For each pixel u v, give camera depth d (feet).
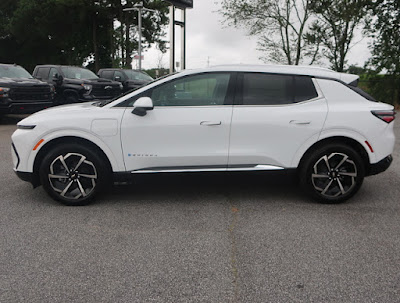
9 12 140.97
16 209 13.75
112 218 12.91
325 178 14.24
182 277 9.02
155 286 8.63
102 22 130.11
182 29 55.21
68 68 49.57
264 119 13.76
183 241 11.05
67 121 13.51
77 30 130.00
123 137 13.56
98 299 8.13
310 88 14.21
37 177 14.21
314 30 62.28
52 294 8.31
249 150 13.88
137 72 58.13
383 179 18.25
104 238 11.25
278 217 13.03
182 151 13.73
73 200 13.99
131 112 13.61
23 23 128.57
